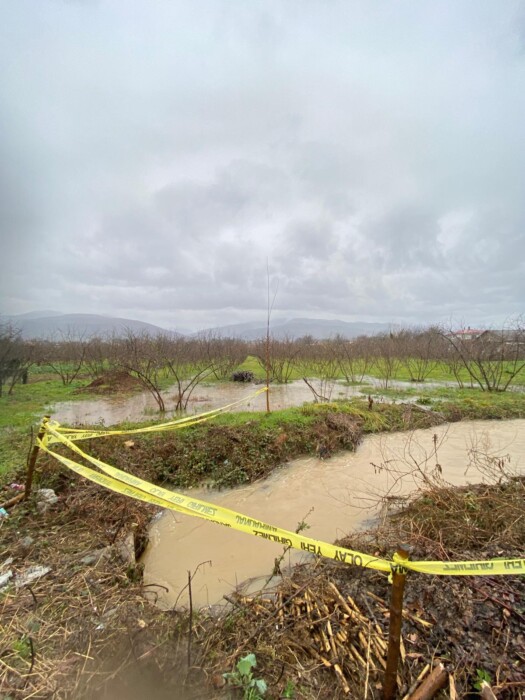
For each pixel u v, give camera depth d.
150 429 5.49
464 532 3.36
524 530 3.36
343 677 2.04
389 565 1.73
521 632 2.25
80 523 3.76
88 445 5.41
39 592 2.70
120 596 2.69
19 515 3.78
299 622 2.45
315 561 3.26
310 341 20.92
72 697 1.89
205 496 5.03
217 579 3.33
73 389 12.55
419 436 7.36
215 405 9.77
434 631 2.29
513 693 1.91
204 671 2.04
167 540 4.01
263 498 4.94
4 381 13.02
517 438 7.20
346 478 5.51
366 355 16.11
